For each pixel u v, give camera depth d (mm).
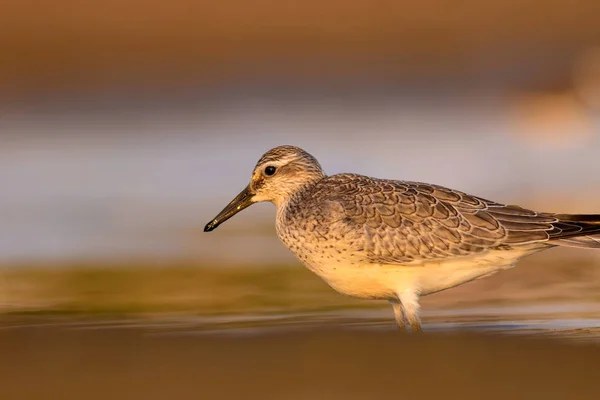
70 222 18234
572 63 31516
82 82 30422
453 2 34188
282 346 9812
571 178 20797
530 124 26688
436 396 8125
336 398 8094
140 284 14219
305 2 33062
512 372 8773
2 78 30328
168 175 21828
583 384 8406
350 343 9922
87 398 8219
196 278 14516
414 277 11695
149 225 18141
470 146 24297
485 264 11773
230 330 11008
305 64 31984
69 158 23344
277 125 27000
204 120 27859
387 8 33531
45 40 31297
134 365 9172
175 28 32500
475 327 11352
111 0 32625
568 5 33750
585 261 15383
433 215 11602
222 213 12930
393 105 29953
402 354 9430
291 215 12148
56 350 9828
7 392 8406
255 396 8172
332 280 11984
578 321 11719
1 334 10805
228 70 31641
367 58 32438
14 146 24703
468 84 31422
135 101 29891
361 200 11789
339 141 24812
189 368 9031
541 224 11617
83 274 14781
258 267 15305
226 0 33000
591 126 26328
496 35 33312
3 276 14773
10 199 19891
